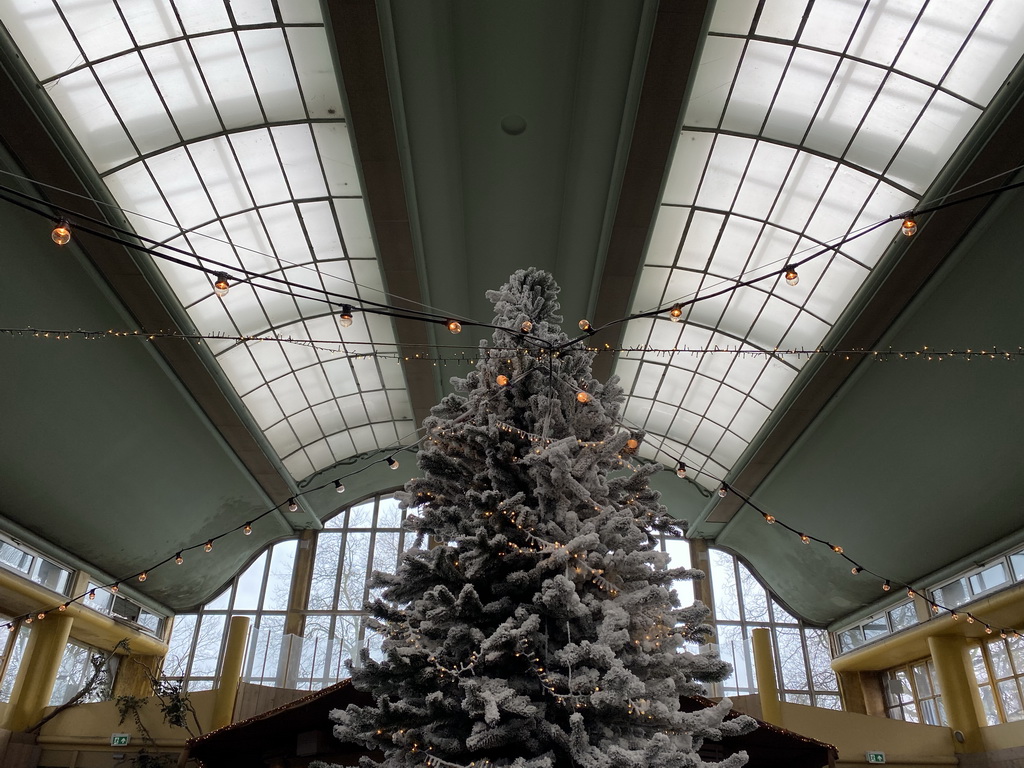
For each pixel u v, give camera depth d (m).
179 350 18.80
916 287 16.03
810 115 15.59
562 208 18.56
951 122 14.44
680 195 17.91
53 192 14.40
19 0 12.88
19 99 13.03
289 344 22.31
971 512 19.06
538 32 15.19
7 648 20.50
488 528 7.11
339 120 16.22
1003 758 17.77
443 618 6.40
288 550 29.72
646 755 5.44
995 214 13.89
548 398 7.72
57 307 15.88
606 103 15.73
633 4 13.90
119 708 17.86
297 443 26.98
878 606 25.05
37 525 19.86
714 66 15.05
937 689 23.36
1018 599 18.05
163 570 25.62
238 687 17.03
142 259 16.08
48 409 17.34
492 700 5.43
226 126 16.08
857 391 19.11
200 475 23.36
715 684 17.91
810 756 10.38
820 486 22.78
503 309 8.86
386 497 30.61
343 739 6.41
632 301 19.53
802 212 17.53
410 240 18.03
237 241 18.59
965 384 16.64
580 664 6.13
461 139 17.20
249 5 13.96
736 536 28.81
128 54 14.20
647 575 6.83
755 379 22.69
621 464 8.18
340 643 19.67
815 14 13.92
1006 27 12.98
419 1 14.06
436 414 8.30
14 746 17.33
